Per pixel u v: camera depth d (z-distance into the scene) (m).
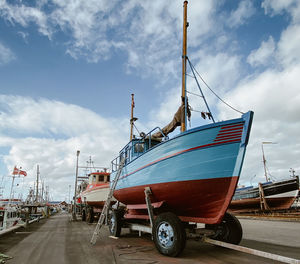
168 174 5.89
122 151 9.94
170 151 5.91
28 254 5.58
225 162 4.98
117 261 4.73
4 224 11.37
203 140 5.27
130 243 6.98
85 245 6.70
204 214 5.52
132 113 14.43
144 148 8.55
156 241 5.41
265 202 20.02
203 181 5.21
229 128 5.01
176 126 7.40
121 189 8.70
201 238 5.60
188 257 5.05
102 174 17.02
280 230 10.10
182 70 7.27
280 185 19.73
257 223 13.79
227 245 4.88
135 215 7.89
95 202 14.97
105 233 9.54
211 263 4.55
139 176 7.22
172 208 6.21
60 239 8.03
